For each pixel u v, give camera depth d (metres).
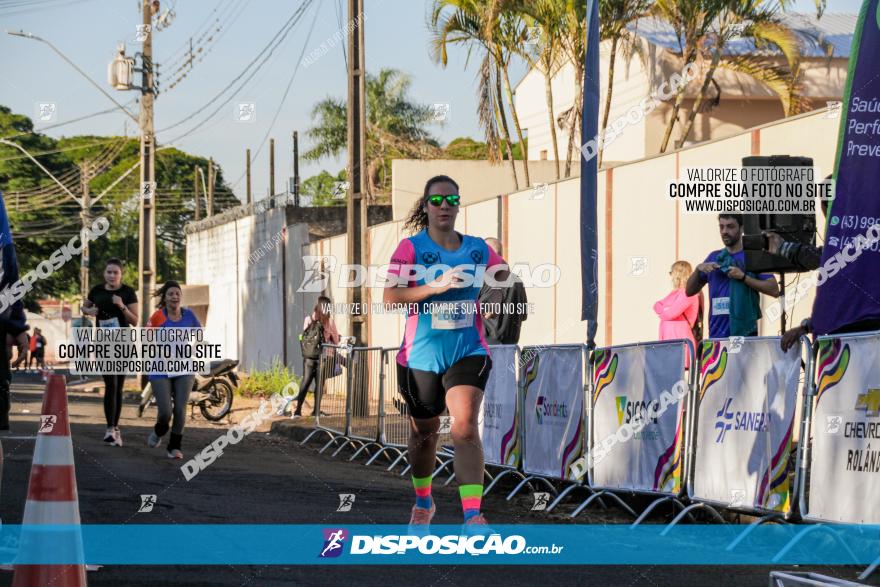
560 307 15.56
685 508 7.12
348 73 18.33
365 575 5.59
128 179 66.31
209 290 40.44
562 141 35.62
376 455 11.66
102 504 7.75
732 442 6.95
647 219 13.35
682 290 10.43
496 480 9.33
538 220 16.17
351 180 18.33
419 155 46.34
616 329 14.09
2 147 61.19
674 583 5.48
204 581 5.36
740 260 8.70
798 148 10.81
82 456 10.88
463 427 6.22
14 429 13.91
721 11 24.66
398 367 6.59
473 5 25.23
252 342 33.88
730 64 26.22
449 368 6.36
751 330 8.56
